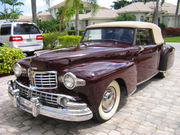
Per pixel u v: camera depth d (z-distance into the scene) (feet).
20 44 30.25
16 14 107.76
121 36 14.32
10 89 11.30
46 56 10.37
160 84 18.63
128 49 12.85
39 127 10.75
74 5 42.16
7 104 13.98
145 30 15.44
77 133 10.05
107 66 10.43
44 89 9.84
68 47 13.91
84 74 9.21
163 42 18.93
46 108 9.39
